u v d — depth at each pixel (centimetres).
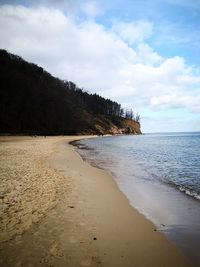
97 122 14512
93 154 2858
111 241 580
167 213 805
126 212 791
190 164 2014
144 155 2811
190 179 1381
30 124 8519
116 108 18775
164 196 1016
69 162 1908
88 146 4406
